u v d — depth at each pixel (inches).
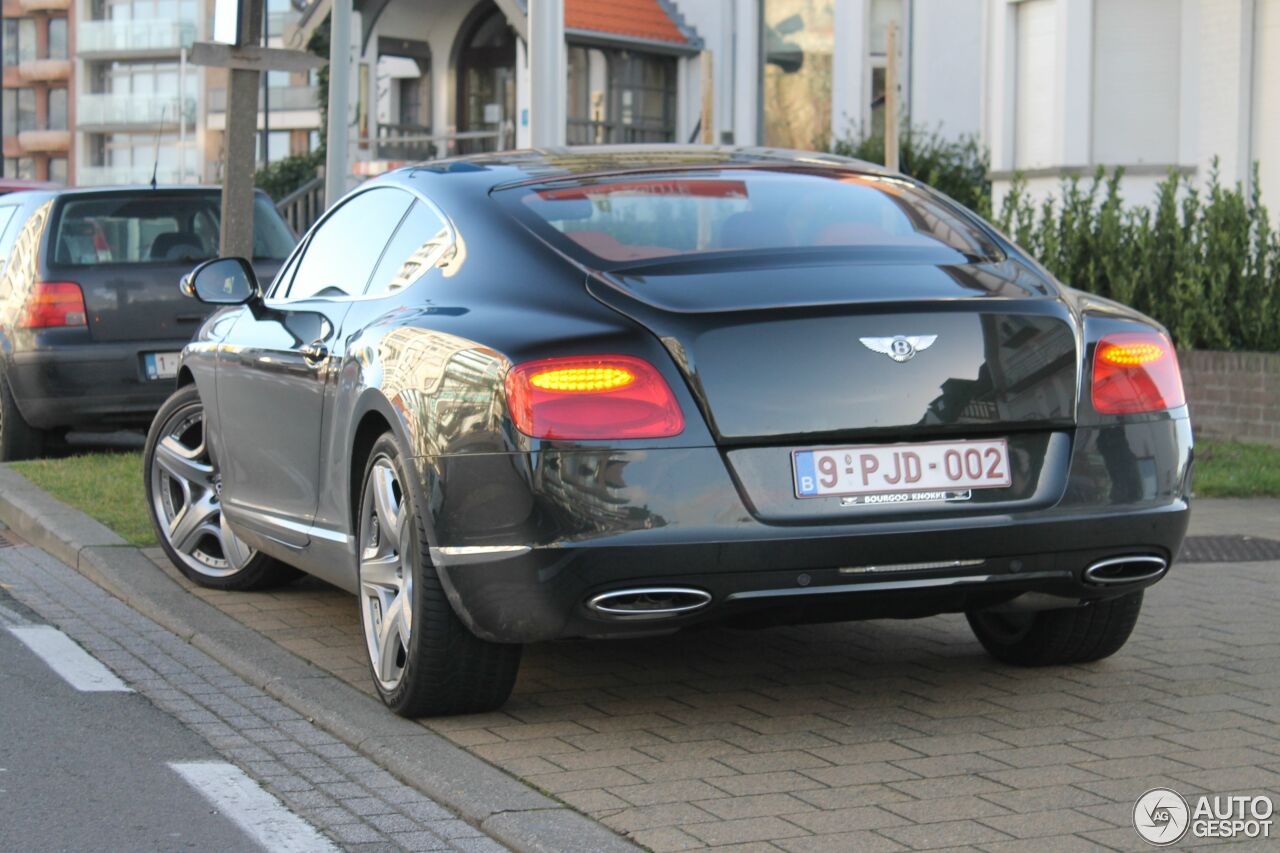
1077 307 221.1
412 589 217.6
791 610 205.8
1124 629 243.8
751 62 1152.8
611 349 201.2
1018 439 209.8
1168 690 236.2
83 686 249.6
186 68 3321.9
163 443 325.4
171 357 500.1
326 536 255.4
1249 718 220.7
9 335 498.6
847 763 202.5
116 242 502.6
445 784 194.9
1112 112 777.6
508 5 1142.3
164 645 277.9
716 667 253.3
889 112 605.0
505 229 226.7
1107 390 214.1
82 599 316.5
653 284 209.6
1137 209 588.4
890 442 204.7
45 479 441.4
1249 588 310.3
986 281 217.6
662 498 198.2
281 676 249.4
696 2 1187.9
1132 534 212.4
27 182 700.0
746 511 199.5
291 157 1443.2
